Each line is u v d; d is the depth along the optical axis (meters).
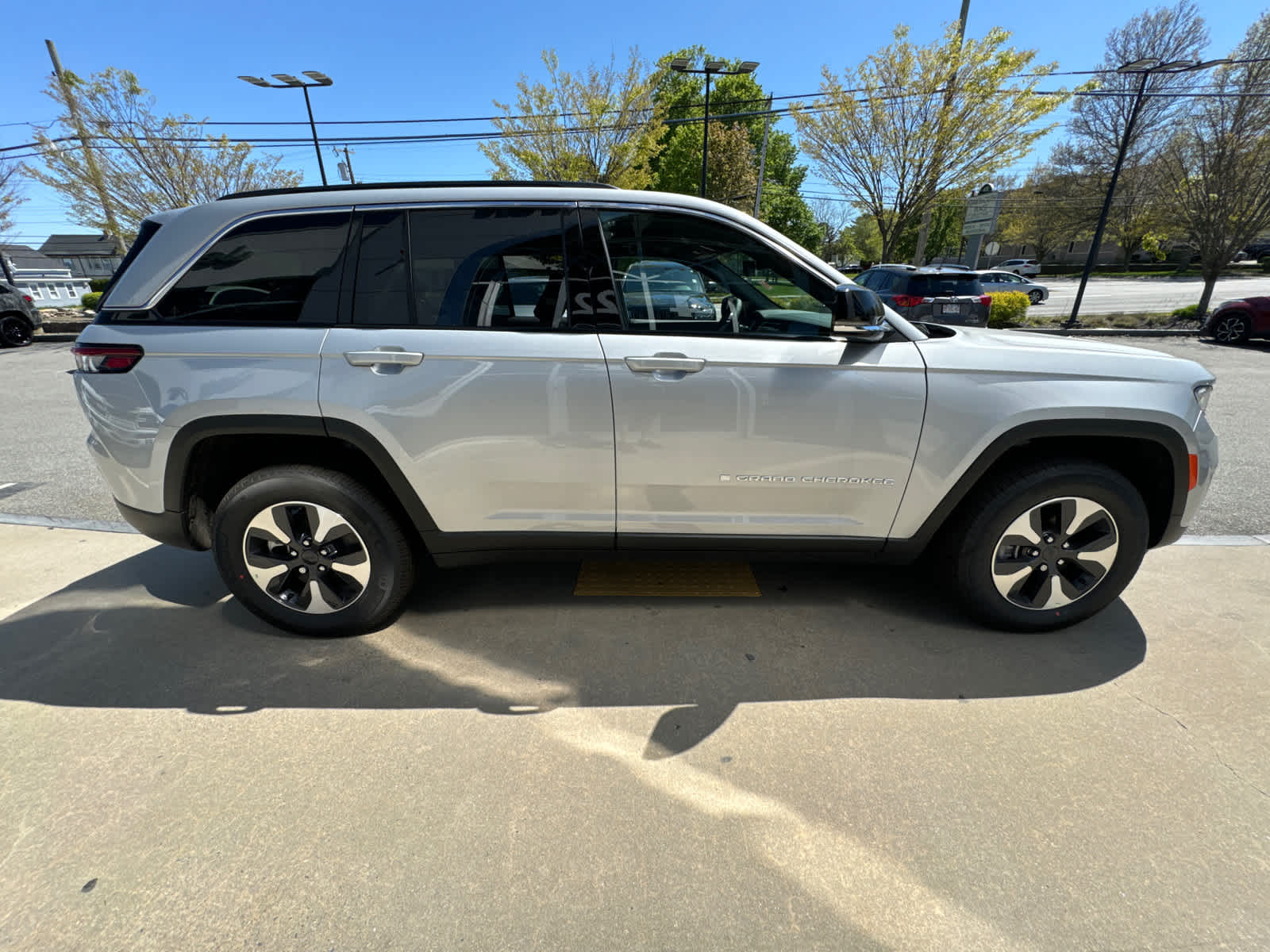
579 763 2.00
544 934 1.48
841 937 1.47
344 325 2.35
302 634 2.68
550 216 2.37
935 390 2.35
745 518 2.53
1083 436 2.42
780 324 2.41
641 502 2.49
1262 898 1.56
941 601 2.96
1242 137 12.70
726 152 30.97
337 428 2.34
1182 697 2.29
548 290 2.37
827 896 1.57
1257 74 12.38
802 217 40.09
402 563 2.62
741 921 1.51
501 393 2.33
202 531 2.62
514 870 1.64
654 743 2.08
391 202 2.36
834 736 2.11
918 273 10.34
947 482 2.43
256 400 2.32
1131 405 2.35
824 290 2.37
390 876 1.62
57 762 2.01
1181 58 23.47
